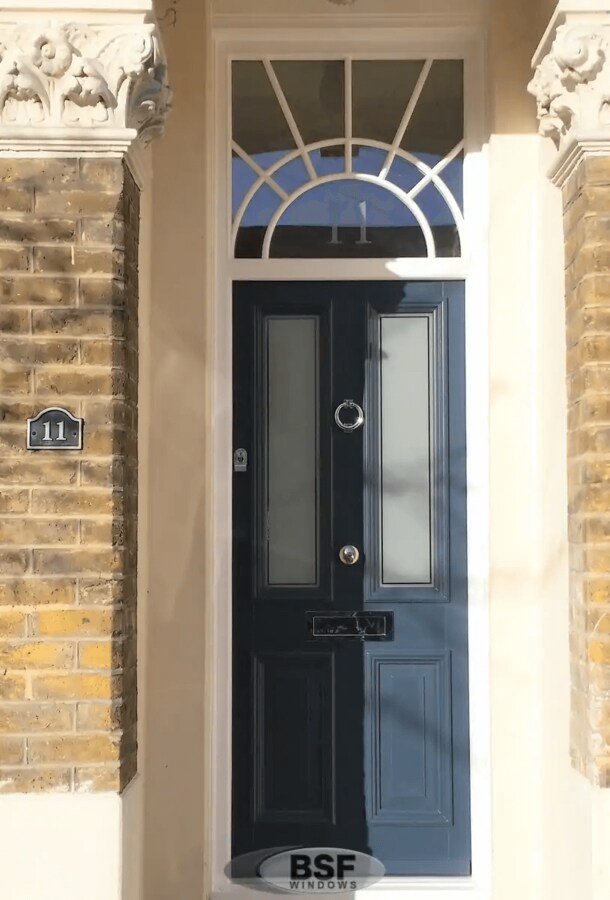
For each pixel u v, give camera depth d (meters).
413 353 4.08
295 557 4.04
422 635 4.01
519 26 3.88
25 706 2.97
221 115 4.07
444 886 3.88
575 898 3.21
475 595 3.97
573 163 3.23
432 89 4.09
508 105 3.87
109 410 3.03
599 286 3.08
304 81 4.12
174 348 3.84
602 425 3.07
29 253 3.04
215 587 3.96
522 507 3.83
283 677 4.00
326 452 4.05
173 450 3.81
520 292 3.86
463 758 3.96
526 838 3.75
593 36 3.06
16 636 2.98
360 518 4.04
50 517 3.00
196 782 3.74
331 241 4.09
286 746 3.99
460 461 4.04
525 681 3.79
